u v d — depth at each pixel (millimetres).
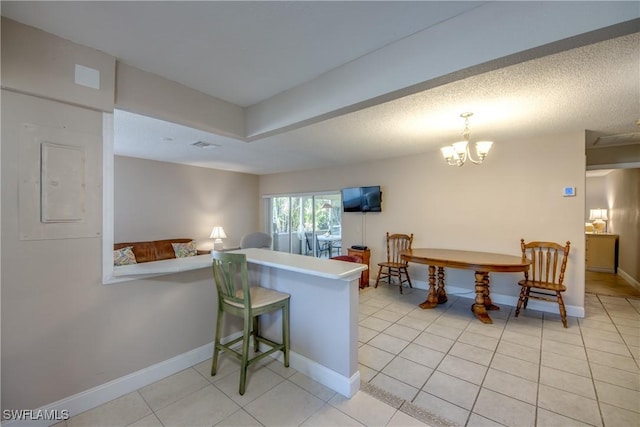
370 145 3984
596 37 1265
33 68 1579
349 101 2004
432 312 3576
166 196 5555
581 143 3316
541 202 3562
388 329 3064
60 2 1382
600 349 2590
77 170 1753
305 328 2207
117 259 4441
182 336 2270
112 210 1894
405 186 4734
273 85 2363
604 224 6465
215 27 1613
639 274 4539
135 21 1550
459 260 3322
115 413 1768
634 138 3611
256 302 2113
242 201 6953
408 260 3797
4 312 1519
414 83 1693
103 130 1864
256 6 1437
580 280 3361
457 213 4191
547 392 1980
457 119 2865
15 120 1545
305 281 2197
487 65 1493
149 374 2064
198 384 2068
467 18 1505
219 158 5086
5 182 1517
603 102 2420
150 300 2084
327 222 6082
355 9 1463
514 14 1381
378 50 1850
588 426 1666
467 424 1686
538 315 3455
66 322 1719
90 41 1732
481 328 3078
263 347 2596
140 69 2086
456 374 2203
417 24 1601
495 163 3871
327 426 1665
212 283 2471
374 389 2014
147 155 4859
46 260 1646
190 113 2404
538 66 1832
